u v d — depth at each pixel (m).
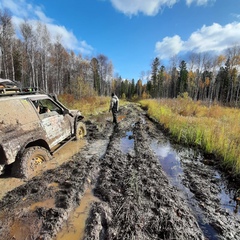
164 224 2.20
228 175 3.81
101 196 2.84
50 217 2.25
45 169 3.75
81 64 41.53
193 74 46.62
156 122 10.77
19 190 2.86
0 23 21.36
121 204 2.59
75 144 5.70
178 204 2.66
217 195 3.06
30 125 3.57
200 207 2.70
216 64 38.03
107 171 3.69
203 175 3.83
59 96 16.23
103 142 6.09
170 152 5.38
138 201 2.67
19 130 3.26
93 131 7.54
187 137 6.52
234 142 4.91
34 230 2.05
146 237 2.00
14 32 22.78
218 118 11.12
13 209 2.43
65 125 5.19
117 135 6.96
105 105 19.58
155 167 4.02
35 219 2.23
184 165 4.38
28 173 3.29
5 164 2.96
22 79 27.03
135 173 3.63
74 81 25.03
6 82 5.36
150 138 6.96
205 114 12.67
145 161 4.33
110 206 2.55
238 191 3.21
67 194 2.77
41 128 3.88
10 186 2.99
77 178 3.29
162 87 55.44
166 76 55.44
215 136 5.56
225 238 2.08
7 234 2.00
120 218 2.28
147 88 66.25
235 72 36.56
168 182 3.38
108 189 2.98
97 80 53.06
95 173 3.65
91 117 11.53
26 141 3.37
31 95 4.14
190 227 2.20
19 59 27.36
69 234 2.02
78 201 2.66
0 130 2.90
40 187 2.96
